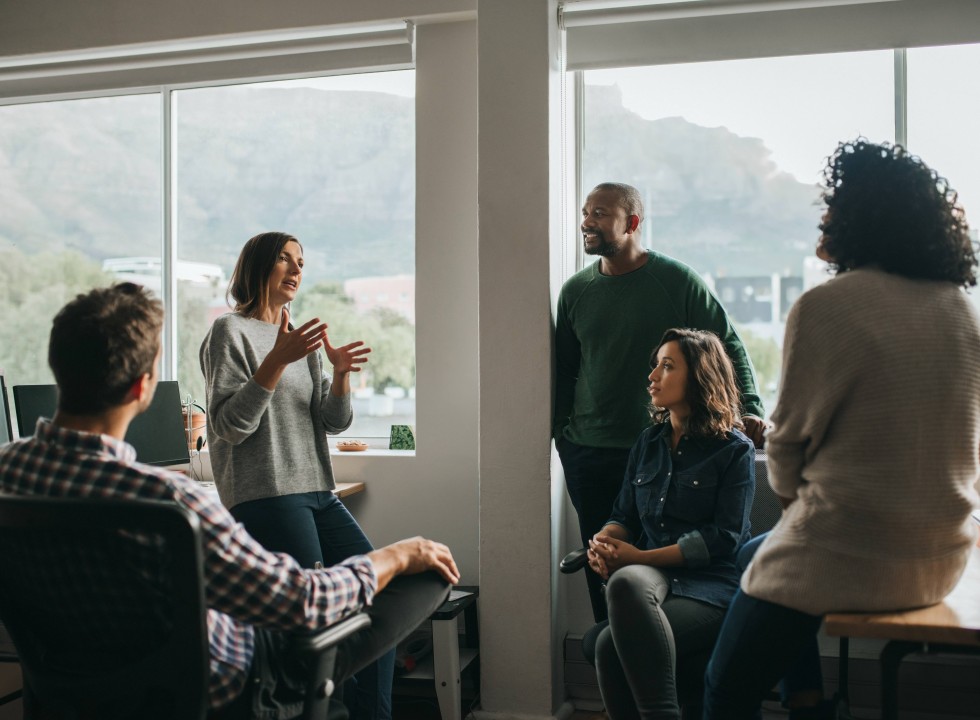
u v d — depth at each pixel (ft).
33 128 12.57
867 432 4.53
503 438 9.61
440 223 10.67
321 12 10.80
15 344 12.63
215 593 4.62
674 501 7.60
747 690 5.09
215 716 4.89
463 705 10.07
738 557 7.20
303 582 4.77
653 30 10.32
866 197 4.78
